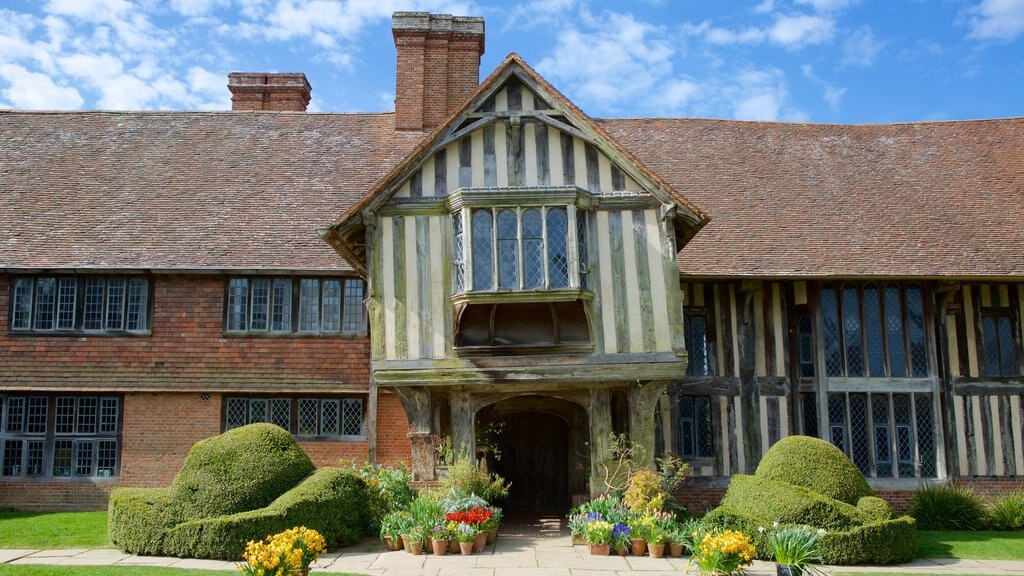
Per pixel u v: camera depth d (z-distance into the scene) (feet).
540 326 37.45
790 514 33.30
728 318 47.47
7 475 46.78
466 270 36.94
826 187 54.19
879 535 32.65
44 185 52.85
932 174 55.52
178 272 47.11
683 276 44.93
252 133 59.26
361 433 47.67
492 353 37.35
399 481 37.65
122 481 46.39
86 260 47.09
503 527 41.37
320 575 28.19
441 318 37.76
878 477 46.19
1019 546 36.81
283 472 34.78
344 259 43.91
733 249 47.55
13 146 56.54
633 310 37.68
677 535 32.76
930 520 42.39
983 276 45.21
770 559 32.35
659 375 36.99
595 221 38.58
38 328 47.29
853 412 46.83
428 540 33.42
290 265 47.42
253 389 46.80
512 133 39.06
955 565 32.73
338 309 48.03
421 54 59.82
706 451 46.34
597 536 32.99
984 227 49.93
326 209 51.60
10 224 49.32
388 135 58.54
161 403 47.09
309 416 47.73
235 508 33.12
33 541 35.12
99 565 29.63
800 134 60.23
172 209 51.24
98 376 46.78
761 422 46.50
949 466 46.21
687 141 58.65
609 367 37.06
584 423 47.19
